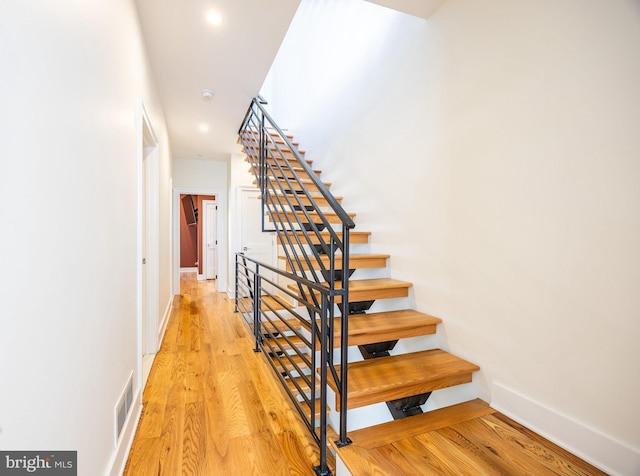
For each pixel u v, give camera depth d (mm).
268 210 2834
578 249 1361
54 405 805
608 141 1258
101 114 1195
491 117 1757
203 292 5941
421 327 2055
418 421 1593
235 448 1562
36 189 728
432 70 2176
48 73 782
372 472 1231
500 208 1709
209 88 3004
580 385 1356
